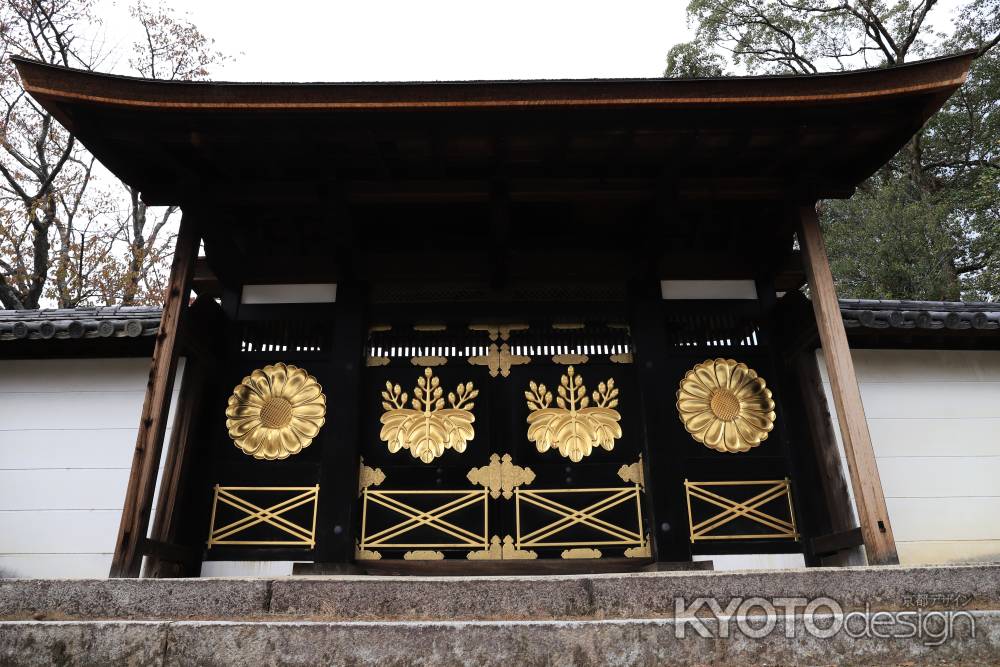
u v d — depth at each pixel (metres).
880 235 16.66
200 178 6.69
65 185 18.22
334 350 7.47
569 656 3.67
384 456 7.19
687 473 7.06
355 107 5.82
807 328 7.07
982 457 7.34
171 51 19.77
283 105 5.81
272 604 4.06
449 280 7.92
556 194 6.90
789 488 7.07
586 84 5.82
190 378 7.26
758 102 5.86
